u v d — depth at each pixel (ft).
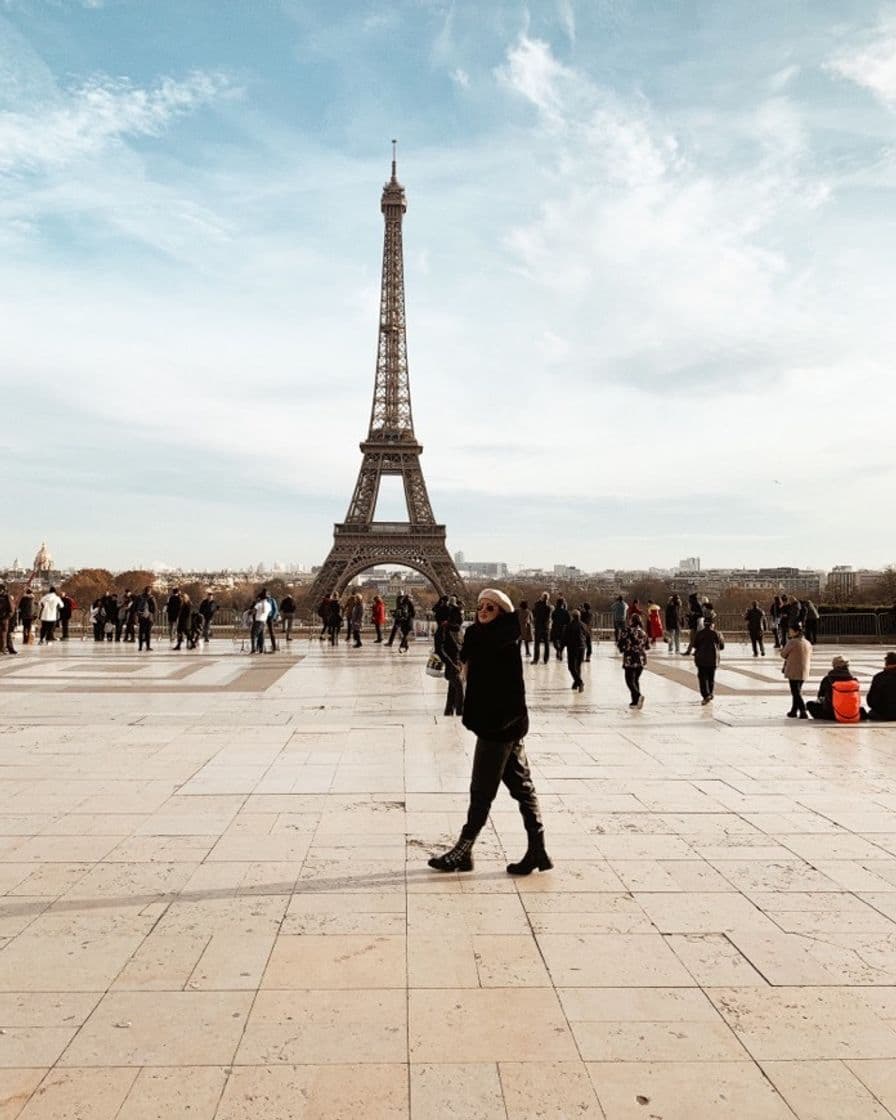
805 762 52.42
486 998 22.16
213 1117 17.15
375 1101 17.72
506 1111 17.44
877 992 22.59
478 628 32.19
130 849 34.53
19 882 30.58
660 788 45.57
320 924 26.94
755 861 33.35
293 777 47.67
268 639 166.20
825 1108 17.58
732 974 23.62
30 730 62.75
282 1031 20.45
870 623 159.84
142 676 99.09
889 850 34.76
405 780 47.09
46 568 594.24
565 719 69.62
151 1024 20.74
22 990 22.43
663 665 115.55
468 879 31.24
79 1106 17.47
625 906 28.63
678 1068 19.01
